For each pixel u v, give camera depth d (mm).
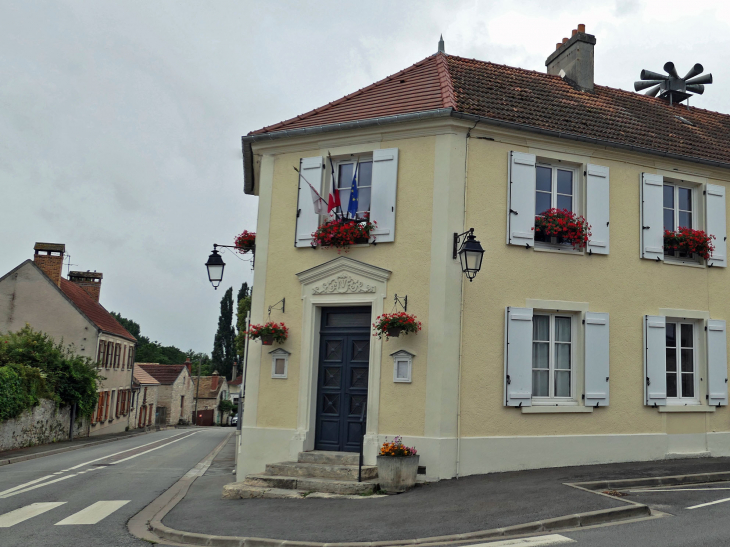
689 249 12594
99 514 9625
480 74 13547
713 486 9781
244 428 11844
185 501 10555
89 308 41781
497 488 9484
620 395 11859
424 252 11094
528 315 11312
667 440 12102
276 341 11867
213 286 12797
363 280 11430
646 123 14000
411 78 13211
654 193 12547
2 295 36625
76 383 31516
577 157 12117
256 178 14984
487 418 10906
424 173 11320
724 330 12734
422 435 10633
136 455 22047
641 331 12180
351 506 8961
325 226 11625
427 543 7070
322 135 12078
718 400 12484
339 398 11586
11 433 23969
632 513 7793
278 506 9266
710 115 16234
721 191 13086
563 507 8008
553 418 11344
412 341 10938
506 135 11617
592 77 14789
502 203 11461
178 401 62906
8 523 8914
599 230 12008
